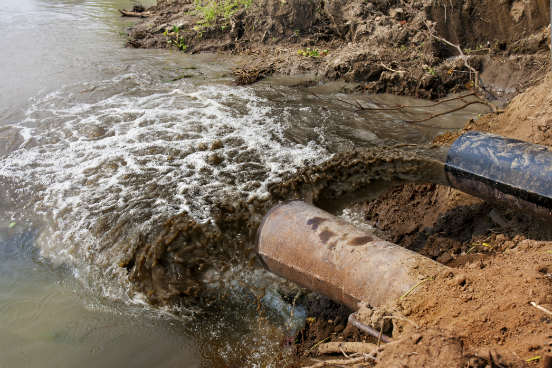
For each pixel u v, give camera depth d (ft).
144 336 15.44
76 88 32.94
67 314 16.29
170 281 17.35
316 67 34.91
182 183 22.20
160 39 42.42
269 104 30.30
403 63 32.76
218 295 16.81
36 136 26.71
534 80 28.50
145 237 18.71
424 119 27.68
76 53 40.01
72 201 21.33
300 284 14.46
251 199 20.92
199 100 30.94
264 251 14.85
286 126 27.50
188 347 15.05
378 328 11.02
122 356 14.70
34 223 20.52
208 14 42.75
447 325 10.08
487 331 9.62
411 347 9.20
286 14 40.06
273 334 15.21
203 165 23.66
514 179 14.83
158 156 24.50
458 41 33.12
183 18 45.29
